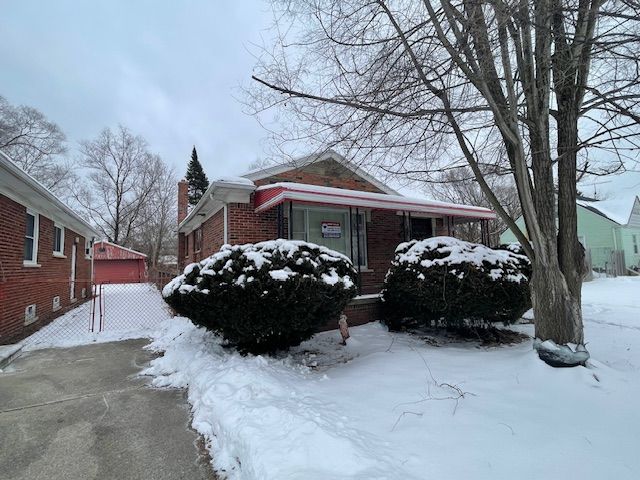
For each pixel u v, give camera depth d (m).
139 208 38.66
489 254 5.76
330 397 3.44
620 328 6.44
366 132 4.44
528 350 4.35
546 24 3.48
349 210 8.62
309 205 8.73
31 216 8.89
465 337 6.13
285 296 4.45
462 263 5.46
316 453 2.36
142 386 4.59
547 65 3.84
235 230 7.87
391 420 2.91
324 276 4.79
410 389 3.55
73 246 13.27
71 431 3.33
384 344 5.91
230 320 4.69
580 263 4.09
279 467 2.24
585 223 21.83
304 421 2.78
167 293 5.29
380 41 3.95
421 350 5.11
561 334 3.90
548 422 2.82
